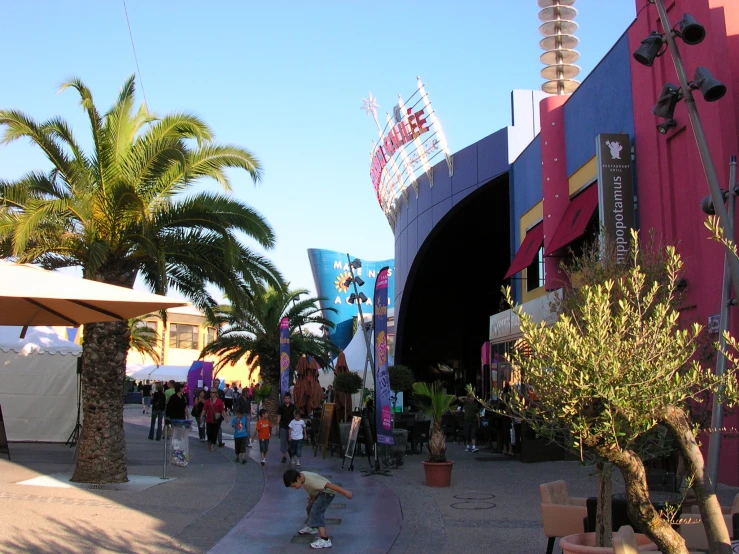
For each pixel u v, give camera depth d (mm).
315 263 61625
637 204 15008
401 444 15469
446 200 30031
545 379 4160
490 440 19609
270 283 15672
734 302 7609
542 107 20219
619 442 4059
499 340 22625
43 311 8719
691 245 12930
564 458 16078
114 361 12141
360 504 10695
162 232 13016
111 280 12414
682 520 5703
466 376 40188
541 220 22000
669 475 7344
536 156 22641
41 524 8375
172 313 61750
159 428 21828
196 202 12680
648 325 4191
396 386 20016
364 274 61812
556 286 18547
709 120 12344
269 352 30234
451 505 10492
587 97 17984
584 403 4055
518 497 11086
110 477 11883
